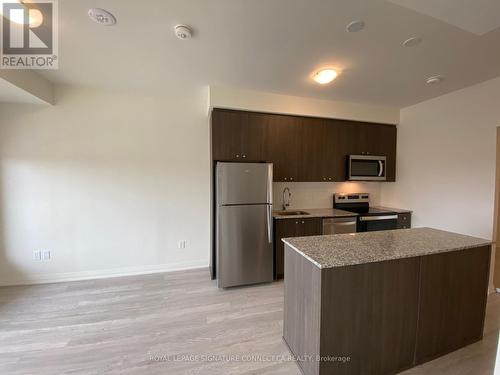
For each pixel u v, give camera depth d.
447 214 3.27
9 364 1.74
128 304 2.57
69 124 3.07
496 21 1.38
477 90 2.91
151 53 2.22
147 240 3.41
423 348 1.74
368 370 1.56
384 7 1.59
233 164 2.97
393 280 1.59
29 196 2.98
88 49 2.15
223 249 2.96
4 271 2.96
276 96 3.31
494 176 2.76
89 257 3.20
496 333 2.08
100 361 1.77
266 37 1.96
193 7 1.60
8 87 2.38
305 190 4.04
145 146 3.36
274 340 2.00
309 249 1.70
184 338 2.03
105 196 3.23
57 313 2.38
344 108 3.65
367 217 3.62
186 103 3.47
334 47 2.10
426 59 2.31
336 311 1.45
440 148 3.36
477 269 1.92
